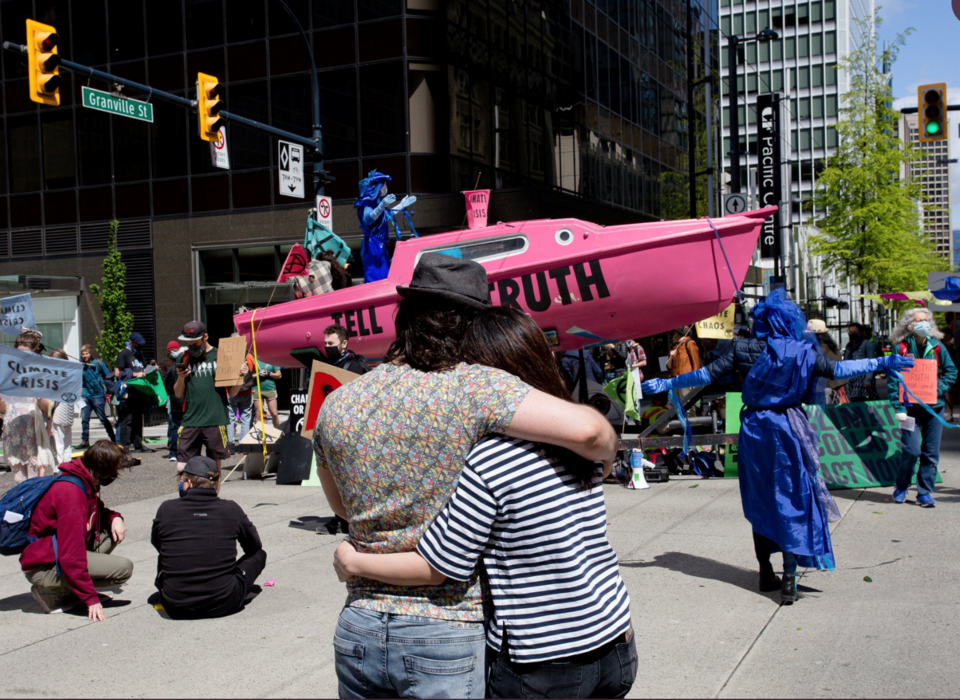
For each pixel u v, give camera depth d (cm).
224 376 891
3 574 647
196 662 443
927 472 766
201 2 2278
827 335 962
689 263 783
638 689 387
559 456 197
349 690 205
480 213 920
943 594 511
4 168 2498
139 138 2361
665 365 1343
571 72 2575
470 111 2153
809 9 8650
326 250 1136
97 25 2380
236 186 2270
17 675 431
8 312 957
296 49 2186
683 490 882
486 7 2211
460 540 191
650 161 3225
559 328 836
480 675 198
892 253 3400
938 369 775
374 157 2111
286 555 669
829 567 504
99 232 2417
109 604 556
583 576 195
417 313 208
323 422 207
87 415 1474
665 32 3450
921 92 1461
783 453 505
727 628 467
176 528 513
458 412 193
